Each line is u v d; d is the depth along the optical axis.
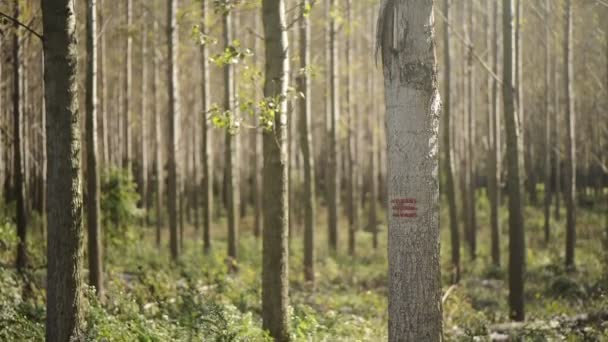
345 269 18.91
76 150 6.40
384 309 12.91
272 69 8.15
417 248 5.28
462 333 10.17
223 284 12.96
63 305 6.38
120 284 12.23
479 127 32.97
